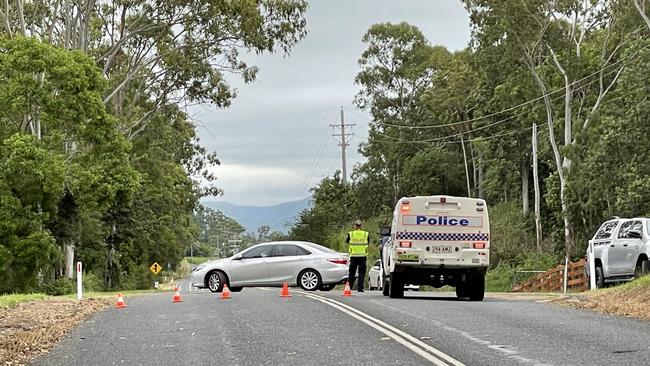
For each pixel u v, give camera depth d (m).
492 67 47.91
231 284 26.88
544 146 55.50
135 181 37.53
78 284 21.36
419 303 18.14
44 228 36.75
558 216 46.97
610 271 23.22
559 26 46.44
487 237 21.22
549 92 47.38
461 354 10.52
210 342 11.98
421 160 73.81
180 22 43.50
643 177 37.09
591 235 43.66
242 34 43.47
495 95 52.66
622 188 38.91
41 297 21.83
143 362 10.38
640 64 38.47
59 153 36.50
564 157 46.19
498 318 14.68
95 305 18.67
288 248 26.92
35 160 34.06
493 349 10.91
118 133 36.75
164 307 17.83
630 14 42.97
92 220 46.66
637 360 9.97
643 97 38.16
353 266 24.75
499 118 61.38
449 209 21.25
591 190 41.59
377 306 17.14
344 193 79.38
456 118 69.88
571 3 45.84
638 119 37.78
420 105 76.88
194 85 46.03
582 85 47.09
